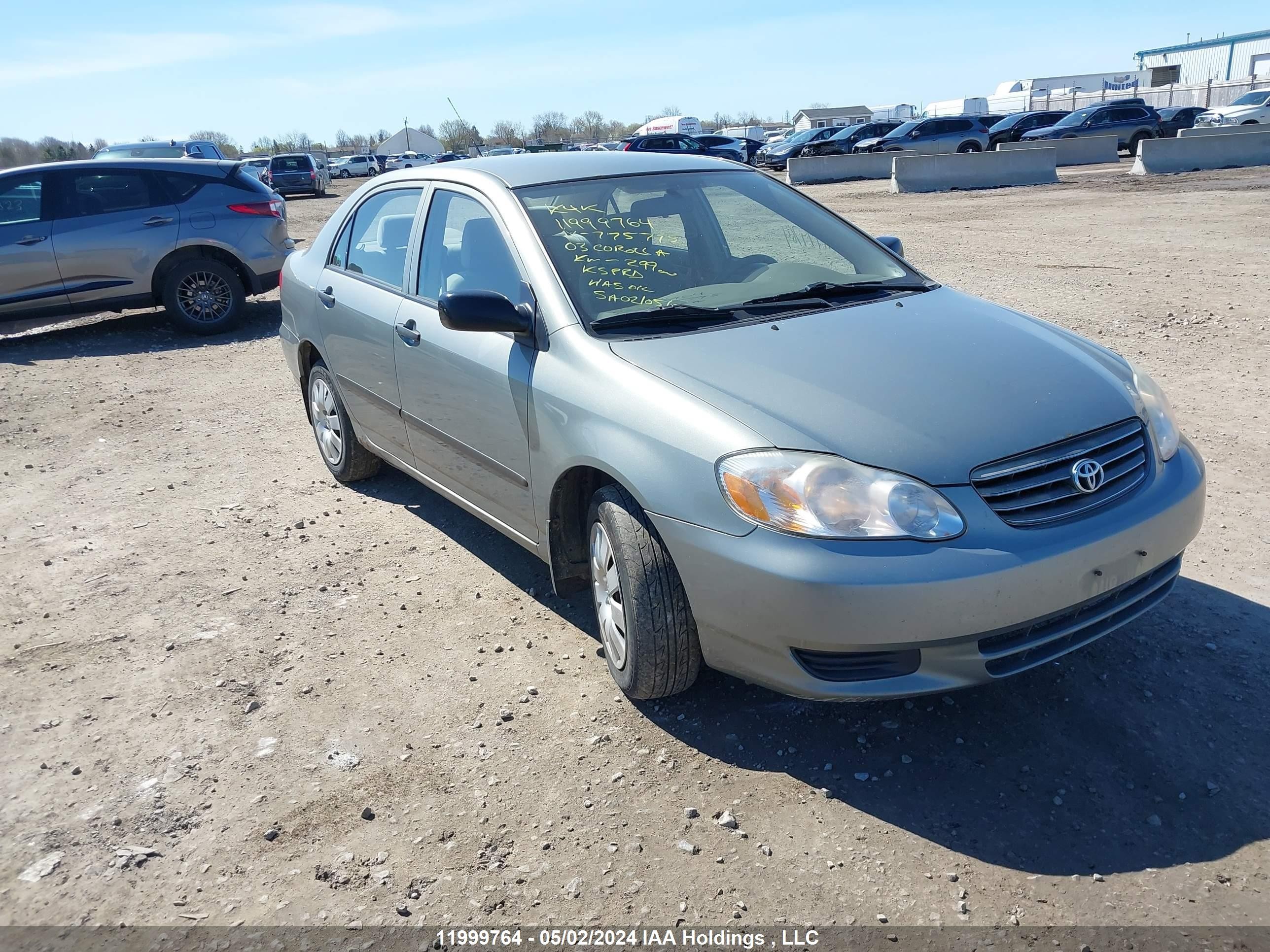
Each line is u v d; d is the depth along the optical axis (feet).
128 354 31.27
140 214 32.09
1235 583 12.66
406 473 15.64
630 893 8.23
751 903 8.05
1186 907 7.76
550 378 10.86
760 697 10.84
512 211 12.37
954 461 8.82
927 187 74.64
